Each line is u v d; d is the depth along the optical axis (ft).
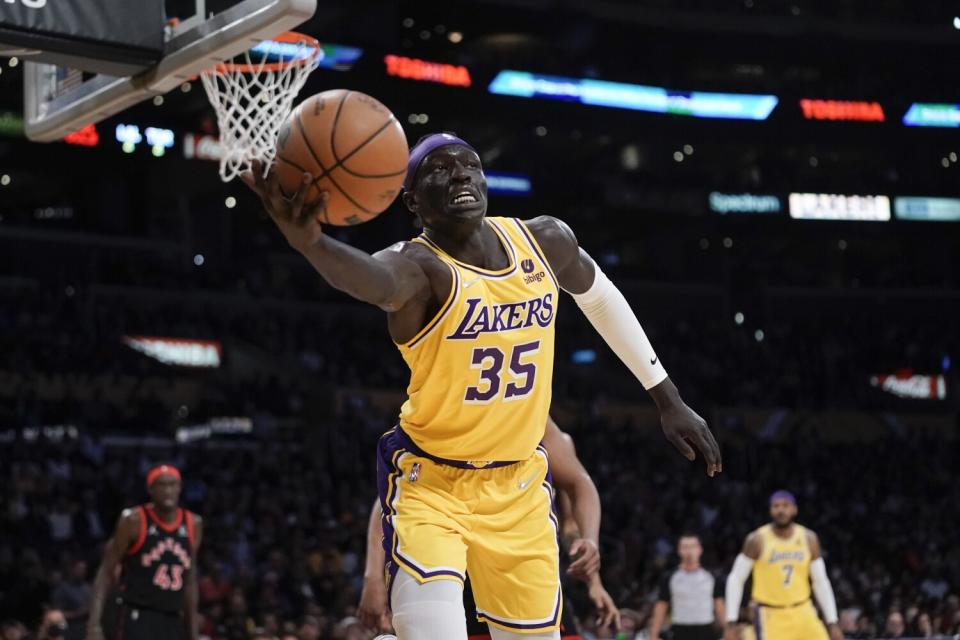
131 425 68.80
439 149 10.79
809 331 105.09
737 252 116.57
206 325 82.94
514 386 10.94
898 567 60.80
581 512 14.30
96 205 92.63
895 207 109.70
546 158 114.11
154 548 21.88
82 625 35.81
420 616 10.46
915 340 105.50
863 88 108.37
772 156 115.14
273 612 38.75
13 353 69.26
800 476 78.54
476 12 96.17
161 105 82.99
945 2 109.19
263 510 54.19
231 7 20.33
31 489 51.88
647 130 100.78
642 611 40.75
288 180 9.84
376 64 87.25
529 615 11.29
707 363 95.45
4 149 81.05
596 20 98.84
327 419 77.46
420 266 10.47
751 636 29.91
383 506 11.35
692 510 67.51
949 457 87.20
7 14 20.26
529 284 10.95
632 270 108.06
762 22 103.65
